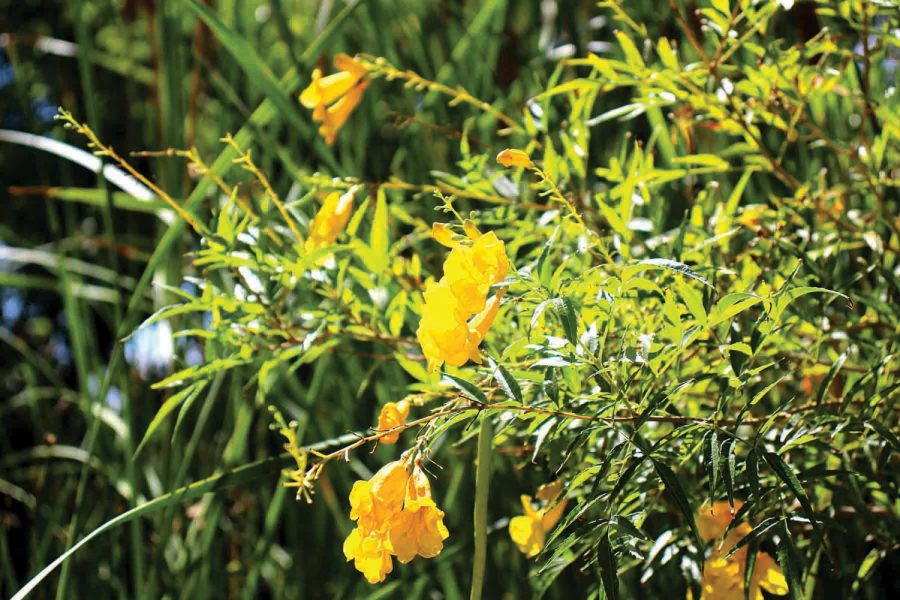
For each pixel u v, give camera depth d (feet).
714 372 4.30
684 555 4.56
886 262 4.98
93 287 6.96
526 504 4.76
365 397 6.02
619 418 4.34
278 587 6.57
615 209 4.82
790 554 4.18
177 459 5.91
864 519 4.65
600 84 4.94
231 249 4.80
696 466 4.62
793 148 5.57
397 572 5.79
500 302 4.31
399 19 7.14
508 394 4.22
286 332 4.83
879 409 4.53
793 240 5.02
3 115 9.74
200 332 4.80
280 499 5.68
